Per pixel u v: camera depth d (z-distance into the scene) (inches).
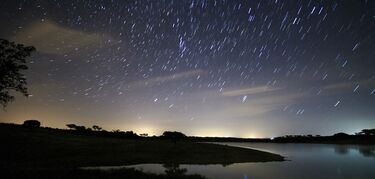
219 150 2554.1
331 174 1499.8
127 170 1136.2
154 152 2198.6
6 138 2240.4
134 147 2345.0
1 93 1679.4
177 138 3218.5
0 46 1652.3
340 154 2908.5
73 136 2866.6
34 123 3464.6
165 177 1047.6
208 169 1616.6
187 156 2123.5
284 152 3186.5
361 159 2337.6
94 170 1091.9
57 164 1567.4
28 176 903.1
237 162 1994.3
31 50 1729.8
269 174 1471.5
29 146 2055.9
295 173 1519.4
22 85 1743.4
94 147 2229.3
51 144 2208.4
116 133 3914.9
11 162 1540.4
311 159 2314.2
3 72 1651.1
